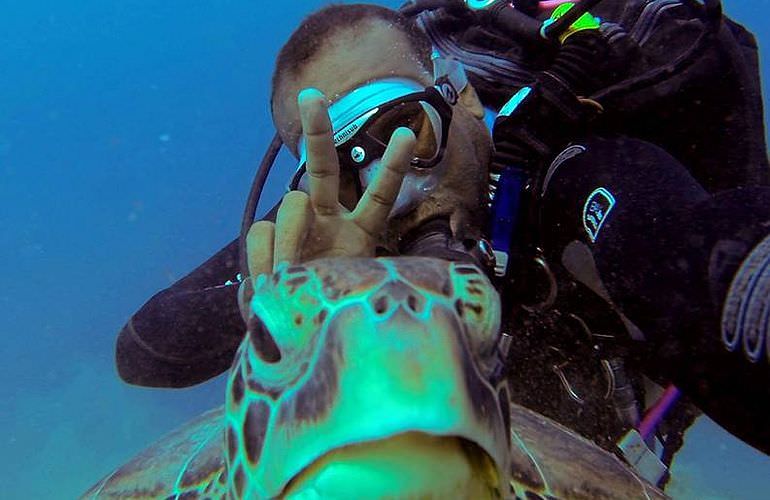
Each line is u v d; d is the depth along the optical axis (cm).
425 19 74
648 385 67
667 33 63
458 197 54
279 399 33
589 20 62
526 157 55
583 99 56
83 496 67
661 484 66
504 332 60
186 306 79
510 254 55
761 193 40
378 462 30
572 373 61
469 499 32
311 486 31
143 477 61
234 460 36
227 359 81
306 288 34
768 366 36
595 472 58
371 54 57
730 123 62
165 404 377
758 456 272
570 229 51
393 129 55
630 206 45
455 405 30
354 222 43
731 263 38
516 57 66
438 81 56
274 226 45
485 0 69
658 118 60
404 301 32
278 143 72
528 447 56
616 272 45
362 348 31
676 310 40
